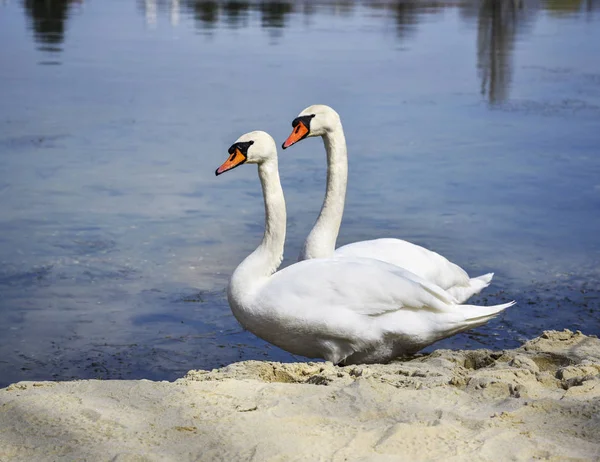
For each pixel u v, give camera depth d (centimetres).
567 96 2081
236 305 670
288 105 1883
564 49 2938
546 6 4744
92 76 2270
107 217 1146
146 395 497
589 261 1011
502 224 1143
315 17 3988
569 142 1616
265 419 457
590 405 473
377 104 1941
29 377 723
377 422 459
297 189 1280
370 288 653
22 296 896
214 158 1441
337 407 480
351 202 1233
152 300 891
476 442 429
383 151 1523
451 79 2309
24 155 1447
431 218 1165
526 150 1551
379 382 528
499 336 812
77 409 472
